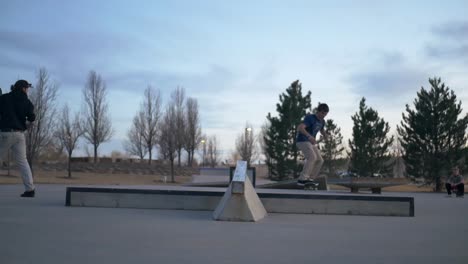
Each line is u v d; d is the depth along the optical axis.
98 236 4.01
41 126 33.53
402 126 28.59
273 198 6.44
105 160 52.66
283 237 4.16
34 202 7.02
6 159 38.00
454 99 27.16
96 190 6.61
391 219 5.83
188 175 48.28
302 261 3.15
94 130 46.16
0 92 7.61
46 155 50.00
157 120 53.28
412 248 3.70
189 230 4.47
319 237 4.19
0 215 5.37
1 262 2.96
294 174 31.30
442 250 3.62
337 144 37.38
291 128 31.41
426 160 27.05
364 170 29.38
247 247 3.62
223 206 5.33
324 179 11.78
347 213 6.38
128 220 5.12
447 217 6.20
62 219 5.07
